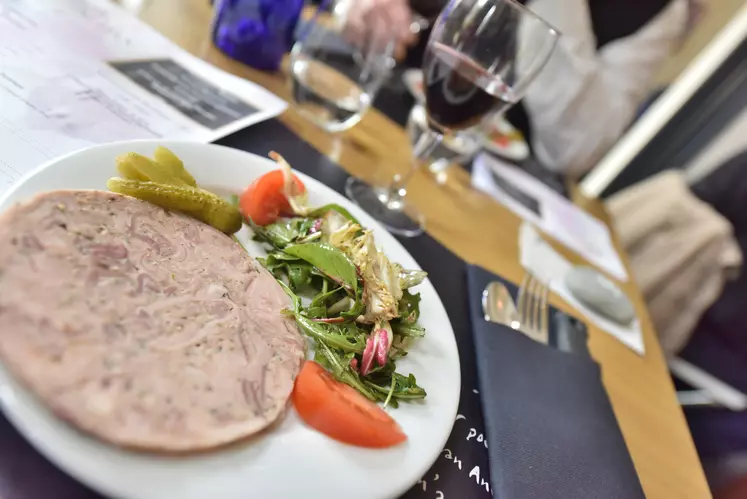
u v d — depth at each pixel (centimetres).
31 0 100
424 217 119
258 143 104
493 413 76
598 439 81
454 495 63
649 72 279
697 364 315
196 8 146
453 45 98
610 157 381
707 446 271
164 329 51
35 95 77
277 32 127
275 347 59
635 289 152
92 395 42
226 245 69
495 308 99
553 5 255
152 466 43
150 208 63
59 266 49
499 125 212
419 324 77
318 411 54
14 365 40
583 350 102
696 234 301
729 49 338
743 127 332
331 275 72
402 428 59
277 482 47
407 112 165
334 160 116
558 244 149
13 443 44
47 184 58
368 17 130
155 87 97
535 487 68
